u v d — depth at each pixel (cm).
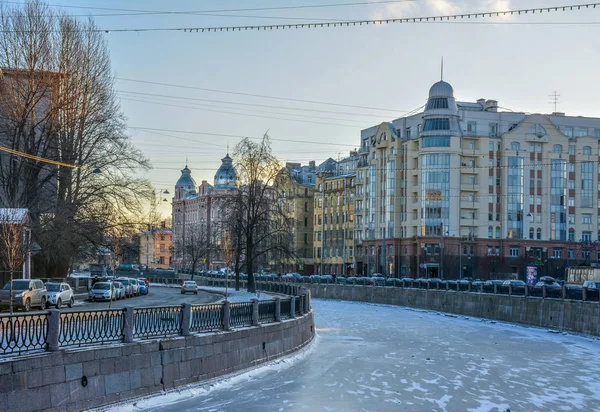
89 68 5338
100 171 5291
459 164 10700
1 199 5234
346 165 13962
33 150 5147
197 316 2336
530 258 10588
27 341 1720
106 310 1912
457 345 4028
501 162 10850
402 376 2842
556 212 10875
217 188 18162
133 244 5928
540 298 5134
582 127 11312
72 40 5269
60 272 5969
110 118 5506
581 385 2777
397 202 11388
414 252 10975
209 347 2338
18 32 5072
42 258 5638
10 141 5200
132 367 1959
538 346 4028
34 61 5062
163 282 10388
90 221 5344
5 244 3834
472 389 2612
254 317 2767
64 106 5159
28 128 5247
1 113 5081
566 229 10881
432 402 2350
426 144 10756
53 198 5394
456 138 10650
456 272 10400
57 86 5138
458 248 10544
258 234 6981
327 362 3136
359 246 12425
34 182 5247
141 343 2008
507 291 5666
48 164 5219
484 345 4053
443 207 10606
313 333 3909
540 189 10850
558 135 10944
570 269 7419
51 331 1717
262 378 2594
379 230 11775
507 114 11081
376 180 11888
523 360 3441
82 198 5309
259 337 2756
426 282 7244
